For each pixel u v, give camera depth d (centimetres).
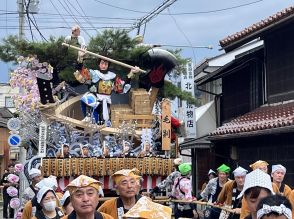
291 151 1306
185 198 962
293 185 1293
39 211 653
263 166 766
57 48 1702
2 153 3594
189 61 2166
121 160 1132
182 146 2144
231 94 1978
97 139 1249
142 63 1664
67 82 1614
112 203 592
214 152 1748
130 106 1434
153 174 1152
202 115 2338
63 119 1242
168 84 1970
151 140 1236
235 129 1452
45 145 1180
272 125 1255
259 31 1516
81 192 458
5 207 1712
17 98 1288
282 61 1549
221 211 850
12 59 1798
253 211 427
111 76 1323
